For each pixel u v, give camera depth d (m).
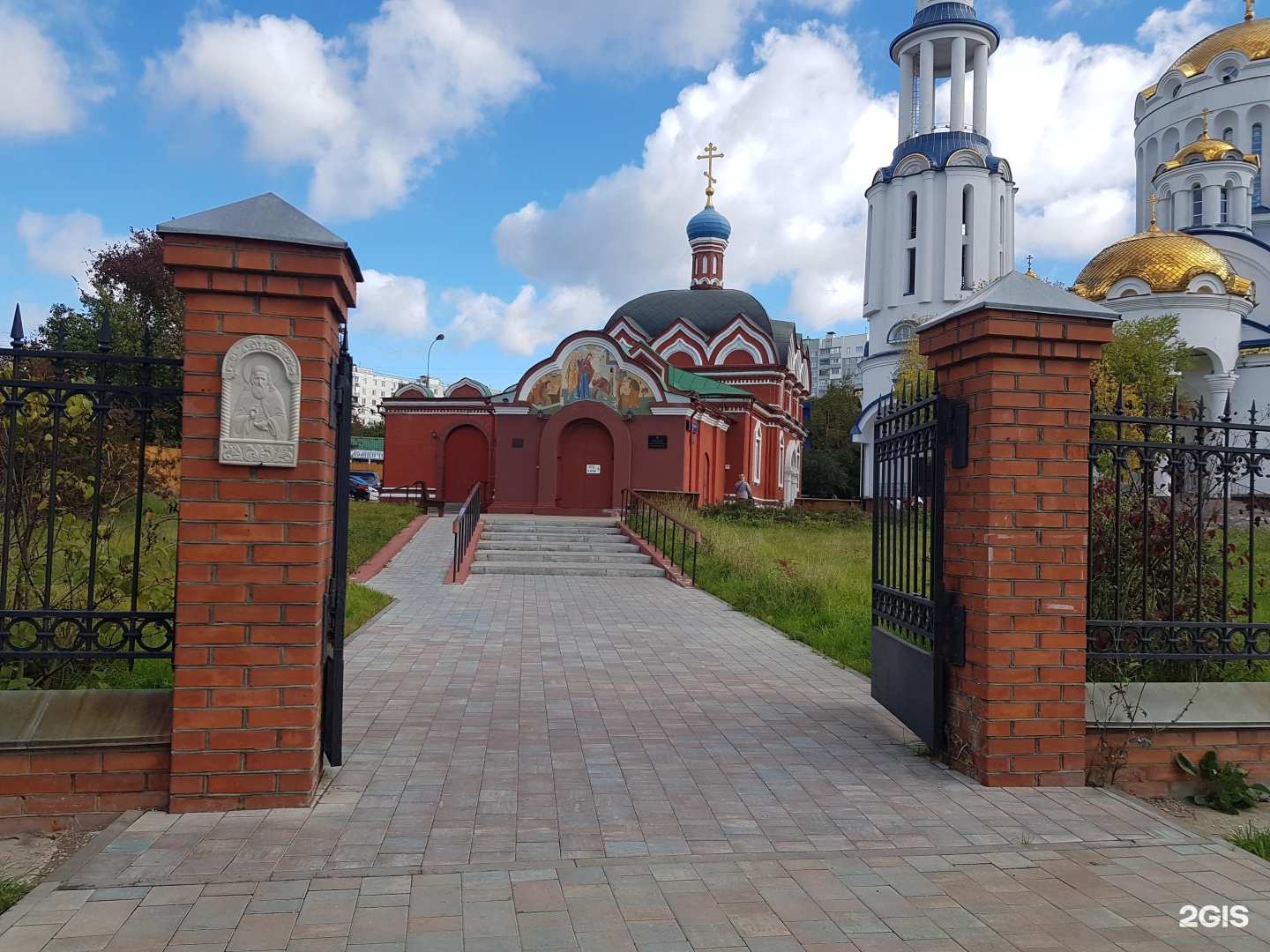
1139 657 5.16
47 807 4.19
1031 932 3.31
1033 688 4.92
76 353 4.34
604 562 16.73
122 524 6.66
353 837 4.00
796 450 43.44
